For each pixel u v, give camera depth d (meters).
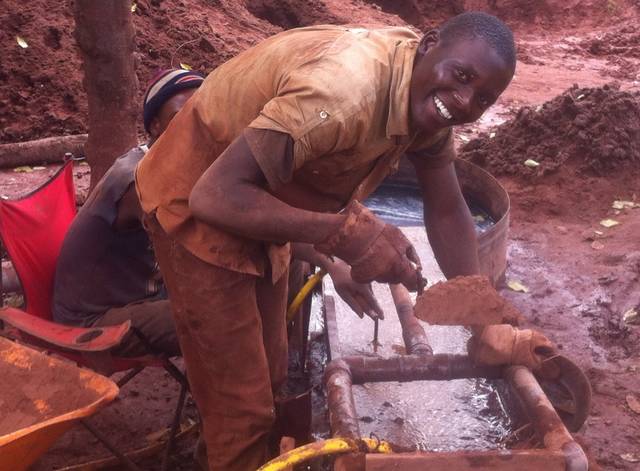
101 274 2.20
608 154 4.11
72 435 2.41
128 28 3.37
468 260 2.00
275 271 1.85
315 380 2.62
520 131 4.38
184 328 1.88
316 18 7.77
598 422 2.49
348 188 1.76
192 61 5.93
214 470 1.97
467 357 1.91
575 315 3.13
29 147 4.65
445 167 1.94
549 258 3.58
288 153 1.52
